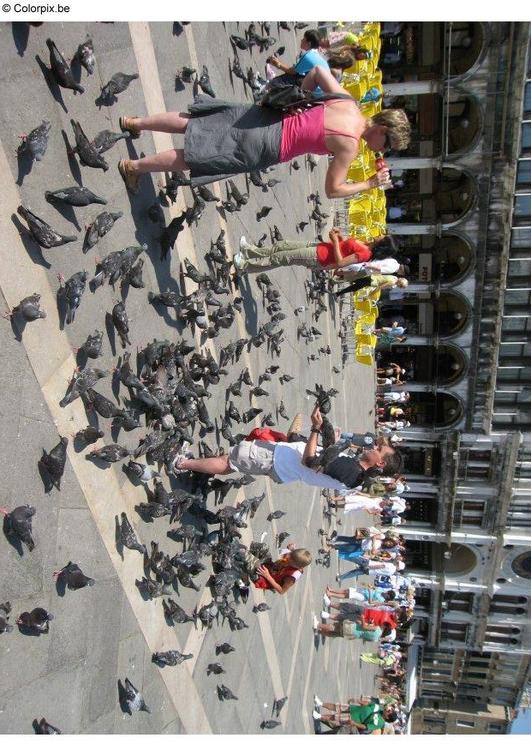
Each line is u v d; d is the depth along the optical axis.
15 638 5.71
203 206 8.94
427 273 30.77
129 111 7.70
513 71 24.39
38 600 5.98
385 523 23.02
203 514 9.15
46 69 6.16
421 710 65.06
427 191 29.41
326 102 6.89
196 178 7.34
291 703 13.14
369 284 12.99
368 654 22.75
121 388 7.38
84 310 6.69
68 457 6.38
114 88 6.94
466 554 40.66
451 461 35.28
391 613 17.86
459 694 63.81
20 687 5.78
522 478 35.84
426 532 38.12
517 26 23.50
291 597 13.97
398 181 27.23
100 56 7.11
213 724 9.48
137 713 7.59
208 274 9.55
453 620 43.03
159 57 8.52
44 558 6.05
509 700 63.03
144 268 7.96
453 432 34.12
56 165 6.32
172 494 8.00
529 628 42.41
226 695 9.71
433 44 25.92
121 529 7.18
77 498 6.52
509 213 27.48
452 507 36.78
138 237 7.84
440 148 27.70
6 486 5.60
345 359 20.56
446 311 32.03
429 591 42.16
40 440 6.00
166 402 7.73
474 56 24.94
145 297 7.97
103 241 7.06
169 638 8.31
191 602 8.91
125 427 6.99
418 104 27.81
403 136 6.84
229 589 9.22
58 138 6.34
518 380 32.75
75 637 6.50
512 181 26.70
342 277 15.04
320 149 6.97
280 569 10.40
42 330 6.04
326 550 17.02
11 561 5.64
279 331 12.23
